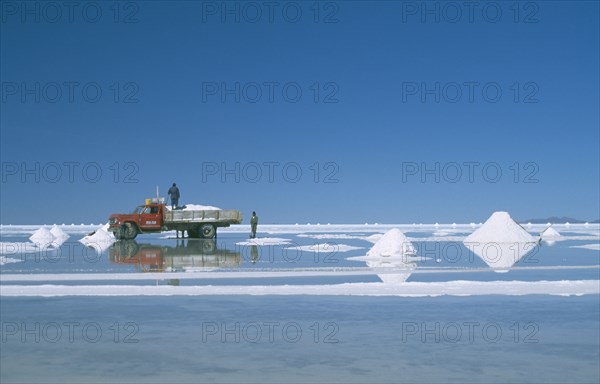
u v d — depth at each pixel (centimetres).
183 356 548
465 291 962
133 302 859
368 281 1117
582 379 471
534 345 590
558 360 532
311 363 521
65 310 791
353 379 471
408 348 578
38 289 974
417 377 477
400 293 945
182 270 1300
